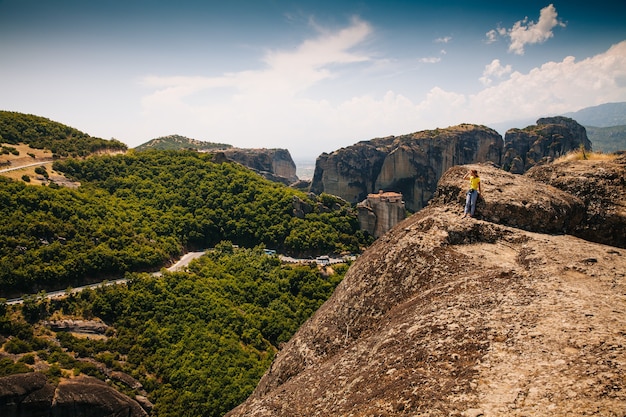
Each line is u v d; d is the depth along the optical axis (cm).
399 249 1838
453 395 866
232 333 5638
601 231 2000
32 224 6412
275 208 10088
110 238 7206
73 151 10812
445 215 1980
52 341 5028
